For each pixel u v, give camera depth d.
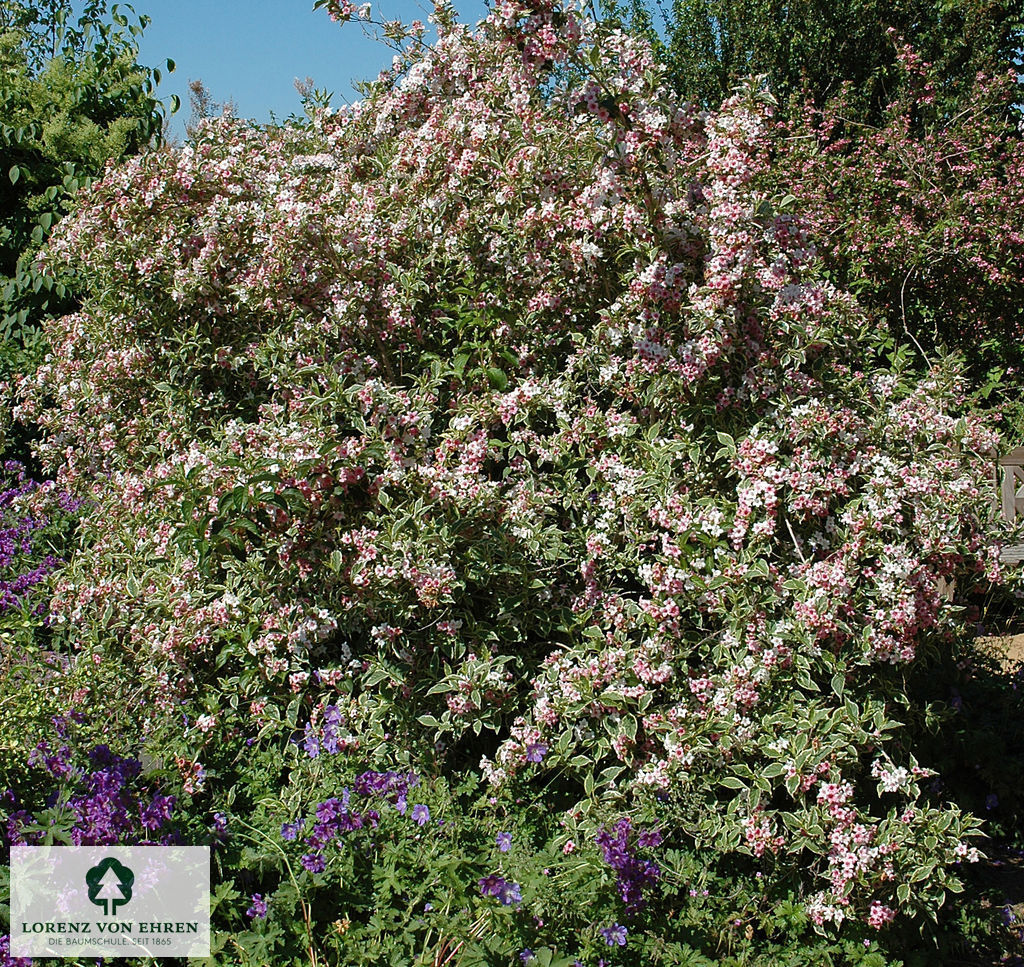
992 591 4.43
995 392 8.24
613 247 3.75
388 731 3.37
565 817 2.99
